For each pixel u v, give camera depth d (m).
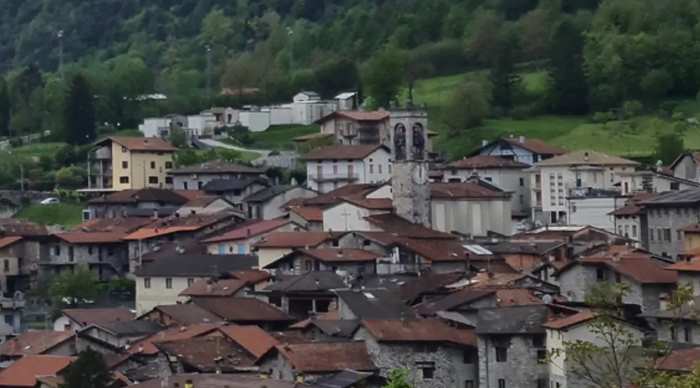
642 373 145.88
